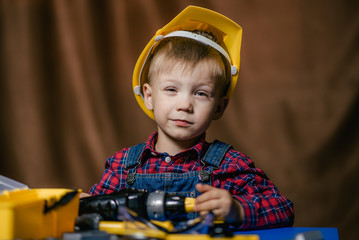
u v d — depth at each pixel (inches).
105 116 92.3
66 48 93.4
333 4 89.9
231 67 43.5
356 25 89.0
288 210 36.1
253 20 91.7
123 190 29.5
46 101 93.0
